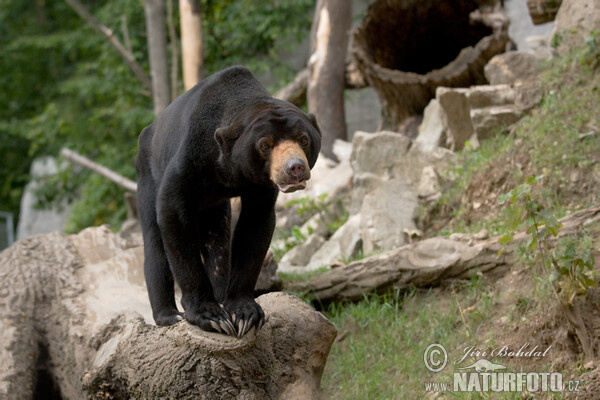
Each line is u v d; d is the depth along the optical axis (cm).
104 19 1978
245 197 565
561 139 852
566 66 966
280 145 507
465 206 901
